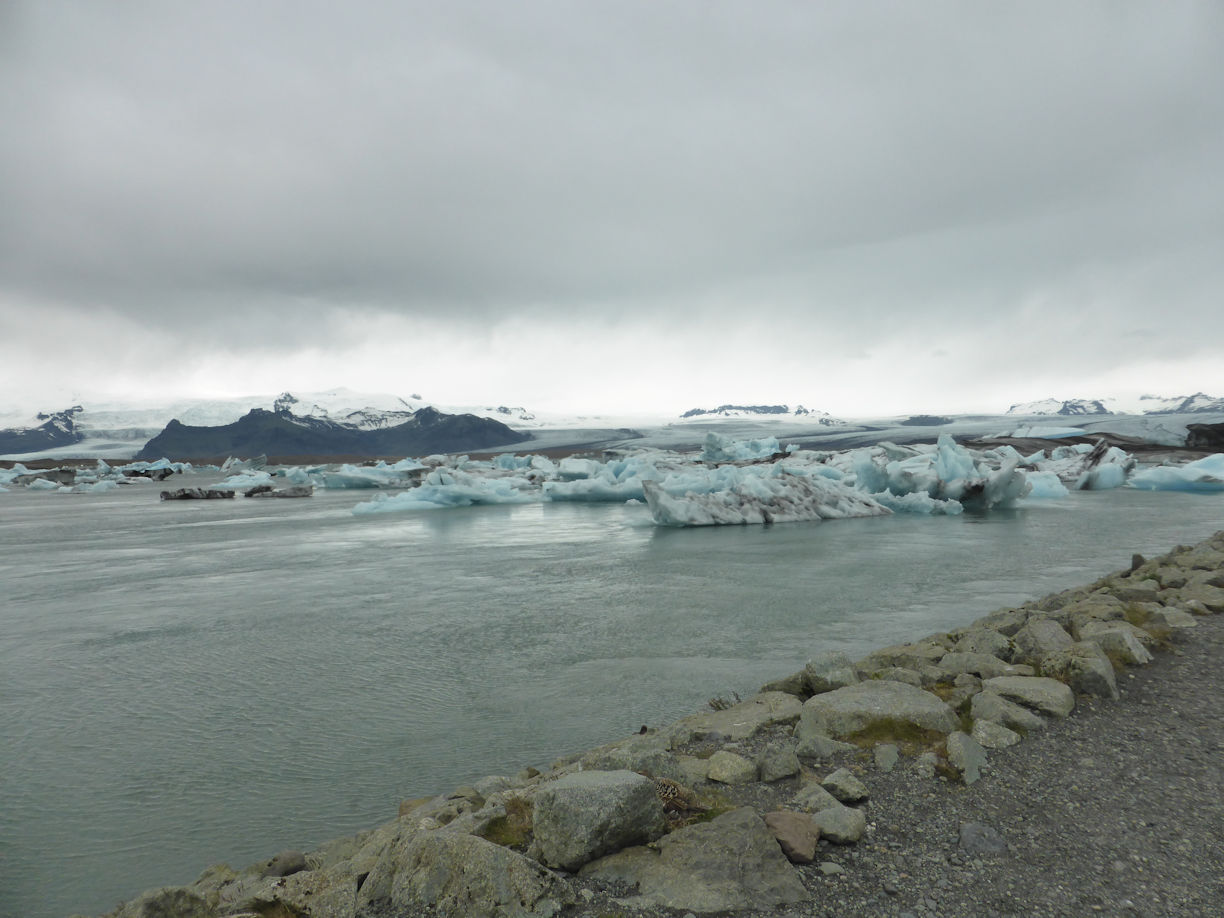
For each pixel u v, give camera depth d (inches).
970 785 174.7
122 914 136.3
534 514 1438.2
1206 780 173.3
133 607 611.2
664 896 132.9
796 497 1203.2
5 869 220.5
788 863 138.4
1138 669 260.4
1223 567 455.8
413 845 146.1
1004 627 339.6
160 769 287.9
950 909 127.2
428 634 488.4
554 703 344.5
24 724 341.1
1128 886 132.3
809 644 432.5
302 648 464.1
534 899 132.2
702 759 196.7
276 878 164.4
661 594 597.3
